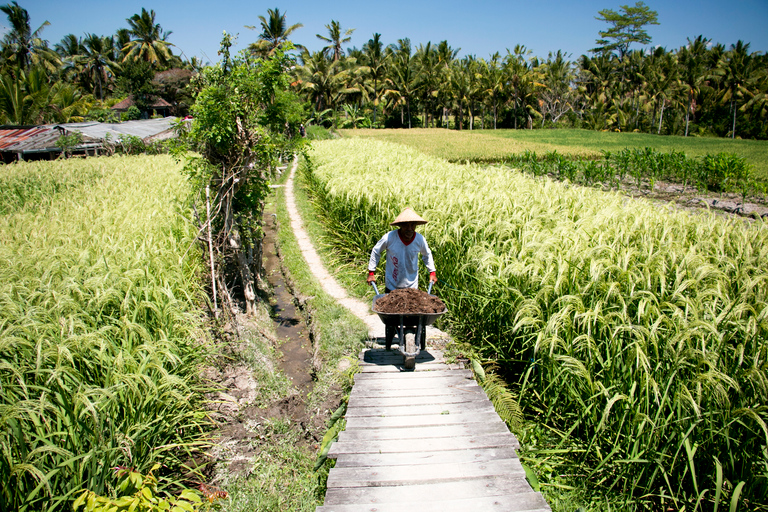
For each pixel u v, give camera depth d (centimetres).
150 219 739
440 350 577
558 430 439
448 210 763
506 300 529
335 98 6225
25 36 4975
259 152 700
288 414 530
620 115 6938
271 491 406
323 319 732
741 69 6025
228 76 672
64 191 1173
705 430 346
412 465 365
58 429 320
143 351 400
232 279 816
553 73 7531
